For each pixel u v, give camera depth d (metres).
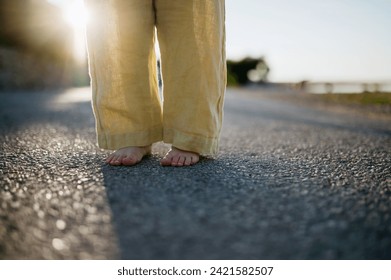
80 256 0.90
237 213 1.15
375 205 1.26
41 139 2.60
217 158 1.96
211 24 1.71
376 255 0.93
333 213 1.17
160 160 1.84
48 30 17.50
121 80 1.73
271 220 1.10
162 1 1.70
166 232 1.01
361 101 10.83
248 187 1.41
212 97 1.76
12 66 13.16
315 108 8.25
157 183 1.43
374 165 1.92
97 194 1.29
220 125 1.86
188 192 1.33
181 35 1.70
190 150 1.76
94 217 1.10
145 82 1.76
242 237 1.00
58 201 1.23
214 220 1.09
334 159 2.07
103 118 1.77
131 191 1.33
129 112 1.75
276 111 6.96
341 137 3.22
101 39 1.71
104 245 0.95
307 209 1.20
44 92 11.96
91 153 2.05
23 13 15.80
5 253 0.91
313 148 2.50
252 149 2.39
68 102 7.14
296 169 1.75
